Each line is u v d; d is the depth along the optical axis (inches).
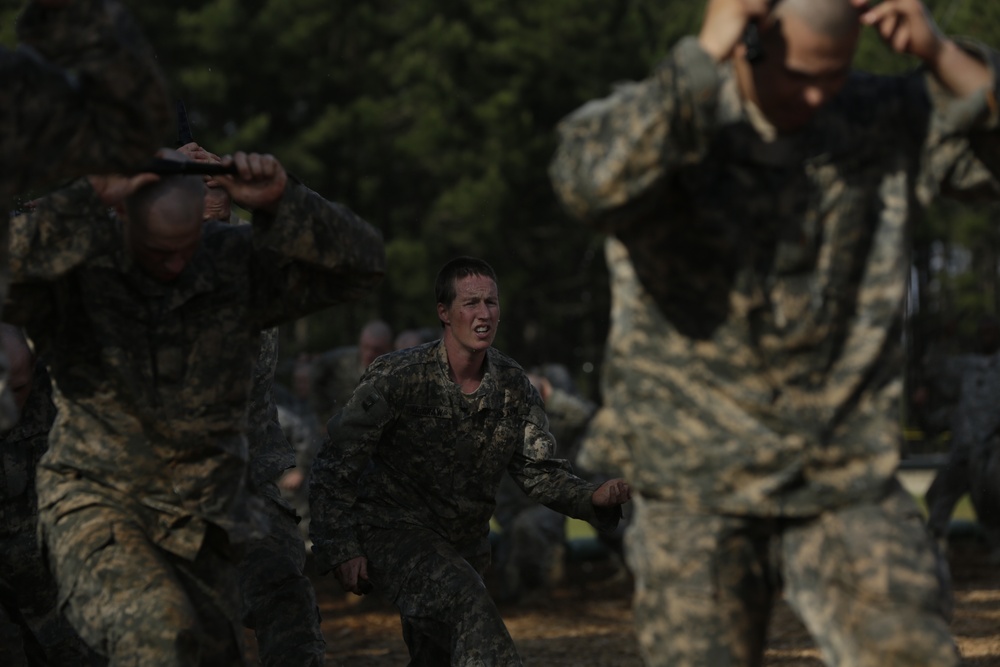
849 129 195.5
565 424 601.9
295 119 1957.4
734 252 194.4
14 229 210.7
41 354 244.5
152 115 194.1
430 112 1859.0
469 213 1807.3
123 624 208.8
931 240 2018.9
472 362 290.2
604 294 2117.4
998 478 658.8
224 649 230.1
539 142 1898.4
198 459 223.8
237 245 229.6
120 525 219.6
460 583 276.4
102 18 190.2
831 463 195.6
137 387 220.1
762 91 189.3
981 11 1536.7
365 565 288.2
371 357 636.7
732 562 199.0
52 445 226.8
